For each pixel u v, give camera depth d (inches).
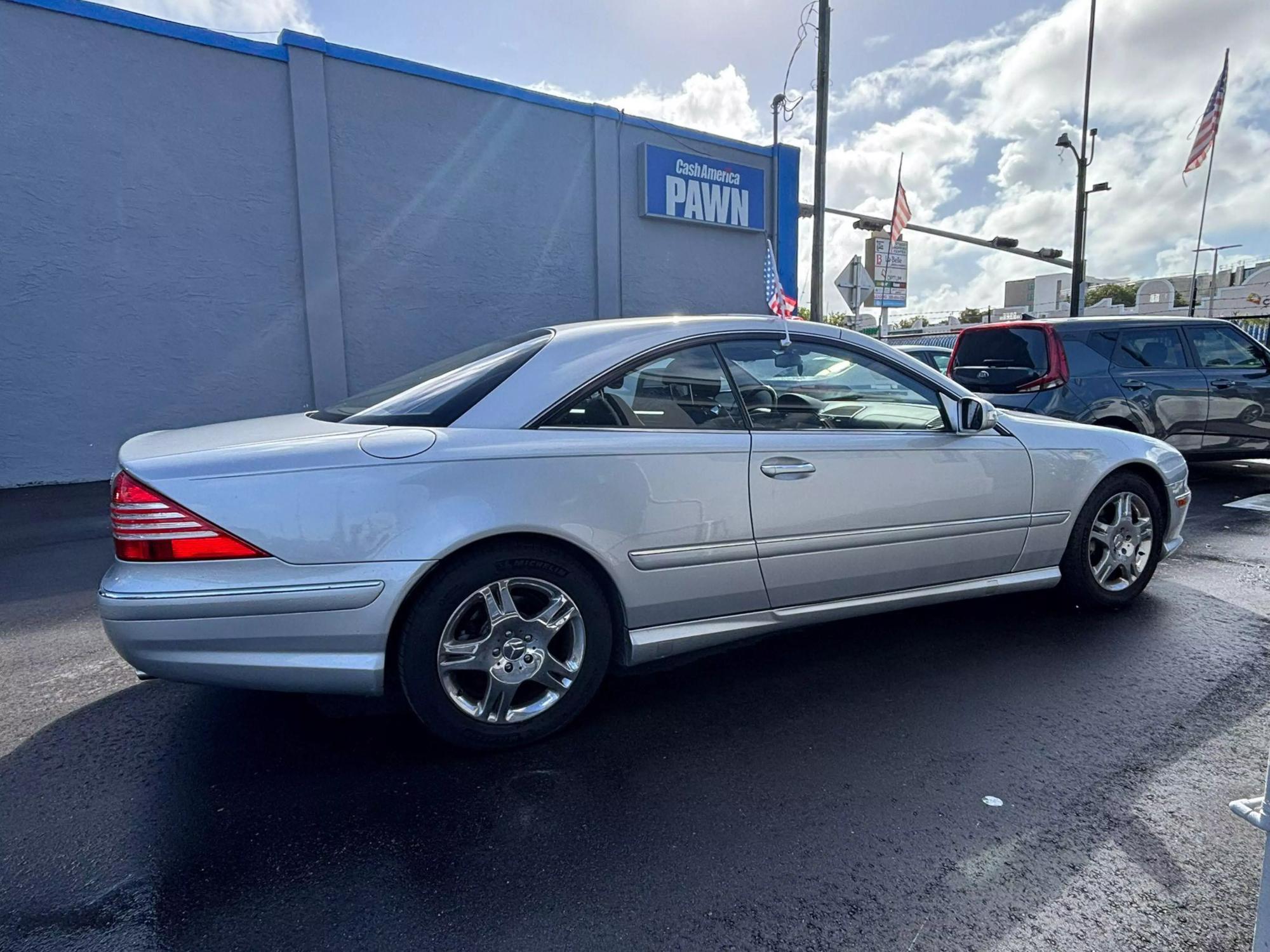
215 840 87.7
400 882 80.4
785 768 102.1
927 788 96.7
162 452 100.3
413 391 116.4
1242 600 169.0
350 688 99.0
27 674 135.3
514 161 447.2
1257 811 53.6
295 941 72.1
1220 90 689.0
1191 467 369.4
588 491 106.7
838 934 72.3
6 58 319.0
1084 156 753.6
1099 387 283.3
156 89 346.9
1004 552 144.8
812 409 128.3
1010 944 70.8
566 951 70.7
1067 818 90.0
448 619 101.0
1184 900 76.3
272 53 367.9
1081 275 771.4
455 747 106.3
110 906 76.8
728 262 553.0
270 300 382.0
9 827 90.3
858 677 130.7
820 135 498.9
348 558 96.0
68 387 343.9
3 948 71.1
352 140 394.9
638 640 113.8
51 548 229.9
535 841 87.0
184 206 358.3
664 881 80.2
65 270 338.0
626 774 101.1
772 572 121.5
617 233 492.7
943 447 136.0
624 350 117.0
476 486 101.0
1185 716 115.0
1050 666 133.8
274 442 100.9
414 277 420.8
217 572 93.4
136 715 119.3
